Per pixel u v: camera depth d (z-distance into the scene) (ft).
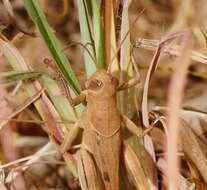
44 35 0.49
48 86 0.53
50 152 0.55
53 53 0.50
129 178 0.54
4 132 0.52
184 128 0.53
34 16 0.49
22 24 0.69
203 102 0.68
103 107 0.50
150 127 0.52
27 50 0.68
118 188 0.52
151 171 0.54
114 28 0.52
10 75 0.49
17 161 0.54
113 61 0.53
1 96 0.54
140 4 0.74
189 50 0.37
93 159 0.52
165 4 0.75
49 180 0.63
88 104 0.51
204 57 0.54
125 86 0.51
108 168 0.52
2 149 0.55
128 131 0.54
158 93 0.73
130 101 0.54
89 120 0.51
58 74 0.50
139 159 0.54
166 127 0.52
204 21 0.67
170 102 0.36
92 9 0.52
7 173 0.55
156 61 0.52
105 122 0.51
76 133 0.52
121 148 0.52
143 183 0.53
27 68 0.53
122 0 0.53
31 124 0.64
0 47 0.53
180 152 0.57
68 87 0.53
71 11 0.75
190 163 0.53
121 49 0.53
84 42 0.53
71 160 0.54
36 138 0.64
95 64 0.52
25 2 0.48
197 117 0.57
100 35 0.52
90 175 0.52
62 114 0.53
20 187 0.54
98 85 0.50
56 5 0.75
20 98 0.61
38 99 0.53
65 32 0.75
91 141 0.52
